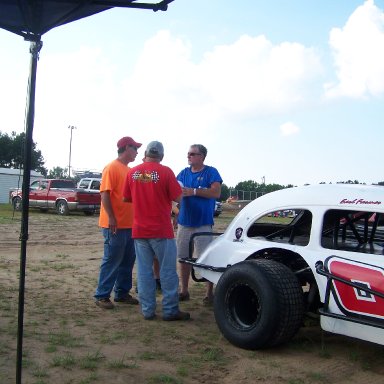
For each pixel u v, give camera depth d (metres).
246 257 4.91
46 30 3.37
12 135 57.06
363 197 4.26
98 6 3.34
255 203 5.15
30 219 18.47
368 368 4.17
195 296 6.66
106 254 5.79
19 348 3.24
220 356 4.34
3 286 6.68
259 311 4.38
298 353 4.46
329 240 4.59
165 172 5.27
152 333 4.91
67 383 3.63
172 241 5.39
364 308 3.93
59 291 6.55
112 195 5.68
